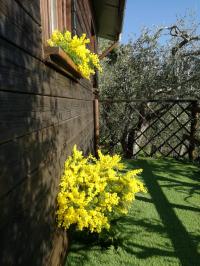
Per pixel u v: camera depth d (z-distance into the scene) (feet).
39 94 5.36
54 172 6.79
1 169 3.47
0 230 3.44
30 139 4.76
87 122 16.92
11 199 3.82
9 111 3.78
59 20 9.16
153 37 32.35
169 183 16.83
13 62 3.95
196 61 31.50
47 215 6.06
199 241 10.12
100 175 9.57
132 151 25.29
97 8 21.33
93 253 9.08
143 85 31.86
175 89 30.86
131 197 9.37
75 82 10.64
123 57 32.96
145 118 26.73
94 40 23.99
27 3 4.64
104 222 8.23
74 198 7.57
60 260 7.66
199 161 22.67
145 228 10.94
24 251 4.37
